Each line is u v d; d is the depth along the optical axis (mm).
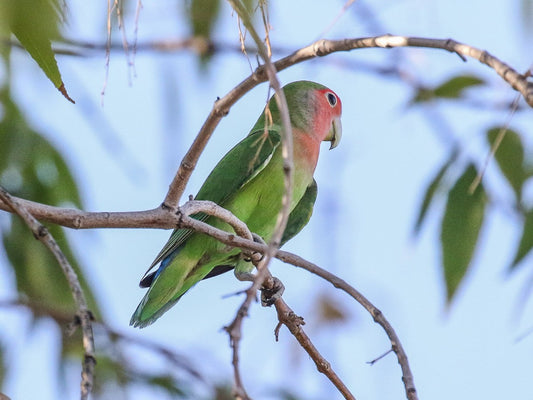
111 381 7031
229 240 5840
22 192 8344
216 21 6879
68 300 8250
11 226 8320
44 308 7387
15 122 8305
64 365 7398
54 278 8250
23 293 8258
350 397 6133
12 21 3764
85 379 3516
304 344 6219
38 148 8320
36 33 3896
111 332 7133
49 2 3809
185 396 7004
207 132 5414
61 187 8383
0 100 8242
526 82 4609
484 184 8117
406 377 5172
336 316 7668
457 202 8125
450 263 8078
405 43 5117
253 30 4398
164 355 7020
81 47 7984
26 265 8242
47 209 5293
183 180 5598
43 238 4105
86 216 5391
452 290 8039
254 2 4965
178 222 5703
